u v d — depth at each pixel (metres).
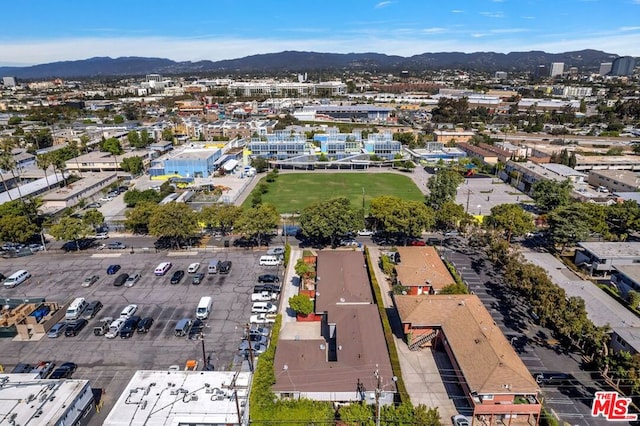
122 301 70.56
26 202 110.31
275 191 137.75
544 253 87.31
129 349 58.34
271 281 75.94
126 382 52.19
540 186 112.50
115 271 80.81
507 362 47.56
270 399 46.03
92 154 168.50
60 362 55.69
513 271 64.19
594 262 76.81
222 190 134.75
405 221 86.88
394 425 41.28
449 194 105.56
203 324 63.59
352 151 179.12
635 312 61.50
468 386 46.00
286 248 86.19
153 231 87.19
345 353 53.19
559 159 154.50
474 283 75.62
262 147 176.88
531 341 59.31
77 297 71.69
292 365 51.25
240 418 40.69
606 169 151.00
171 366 54.09
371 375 49.34
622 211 91.19
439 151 180.38
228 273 80.19
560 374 51.62
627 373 48.72
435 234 100.12
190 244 94.00
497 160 165.50
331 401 47.69
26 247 91.75
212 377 48.31
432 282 71.06
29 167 158.00
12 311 66.38
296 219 107.94
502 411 44.75
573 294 66.88
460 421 45.38
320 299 65.88
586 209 90.31
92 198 127.94
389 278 78.44
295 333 62.19
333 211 87.75
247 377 48.31
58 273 80.88
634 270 72.12
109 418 42.16
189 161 150.62
